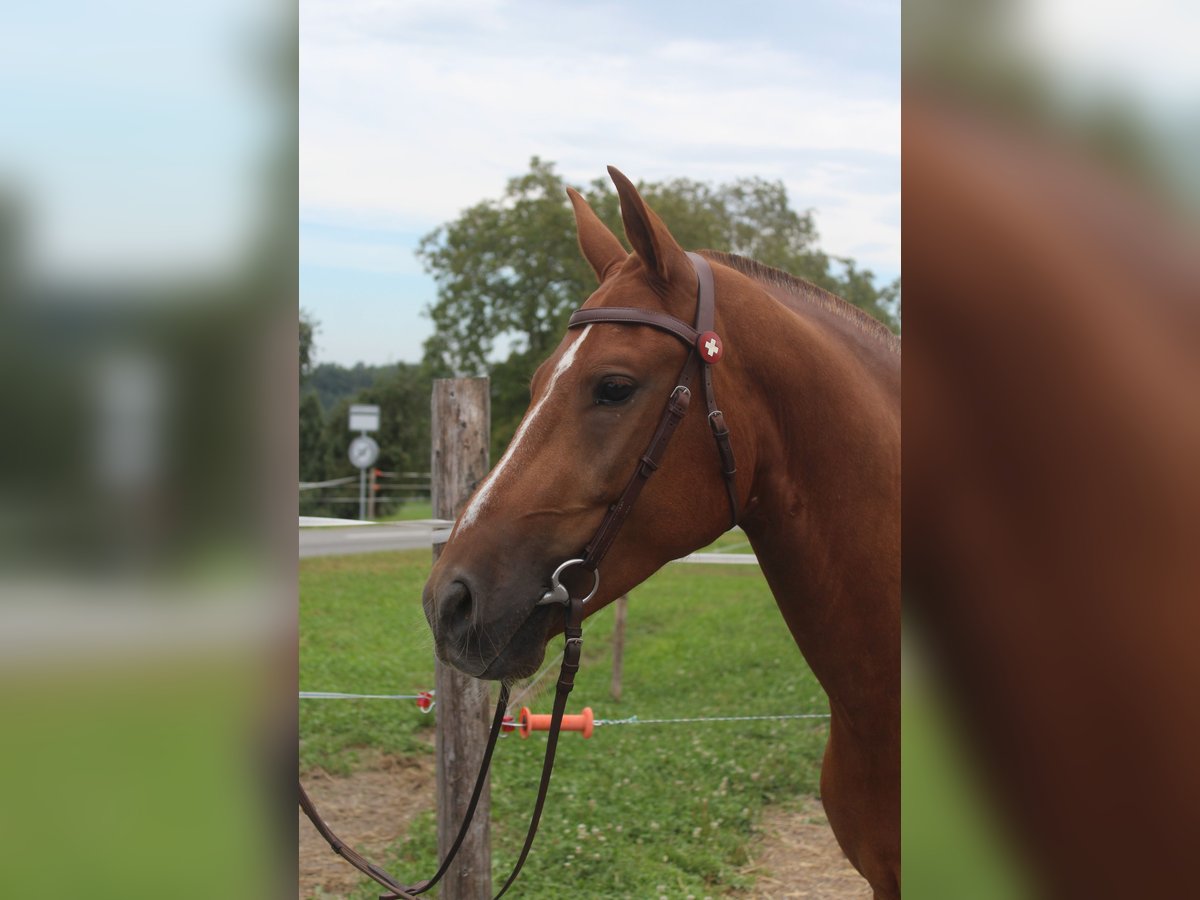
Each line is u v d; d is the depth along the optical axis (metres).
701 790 4.92
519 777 5.02
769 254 27.38
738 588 12.23
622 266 1.97
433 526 3.05
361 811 4.68
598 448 1.79
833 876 4.17
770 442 1.94
